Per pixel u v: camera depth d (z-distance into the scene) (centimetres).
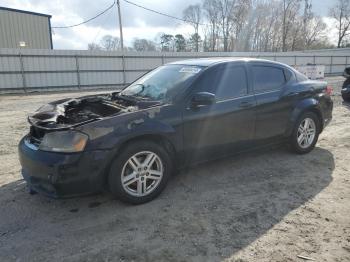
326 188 403
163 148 373
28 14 2289
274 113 473
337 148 565
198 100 376
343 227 315
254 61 470
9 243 294
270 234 304
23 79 1814
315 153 538
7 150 569
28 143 357
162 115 368
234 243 291
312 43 5469
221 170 463
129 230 314
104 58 2047
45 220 333
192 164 409
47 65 1877
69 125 329
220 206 359
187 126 384
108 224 325
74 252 280
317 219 330
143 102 390
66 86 1961
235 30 4741
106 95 481
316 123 538
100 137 326
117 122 339
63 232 311
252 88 455
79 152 317
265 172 456
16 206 362
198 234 305
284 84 497
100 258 272
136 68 2172
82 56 1975
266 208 354
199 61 459
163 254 276
